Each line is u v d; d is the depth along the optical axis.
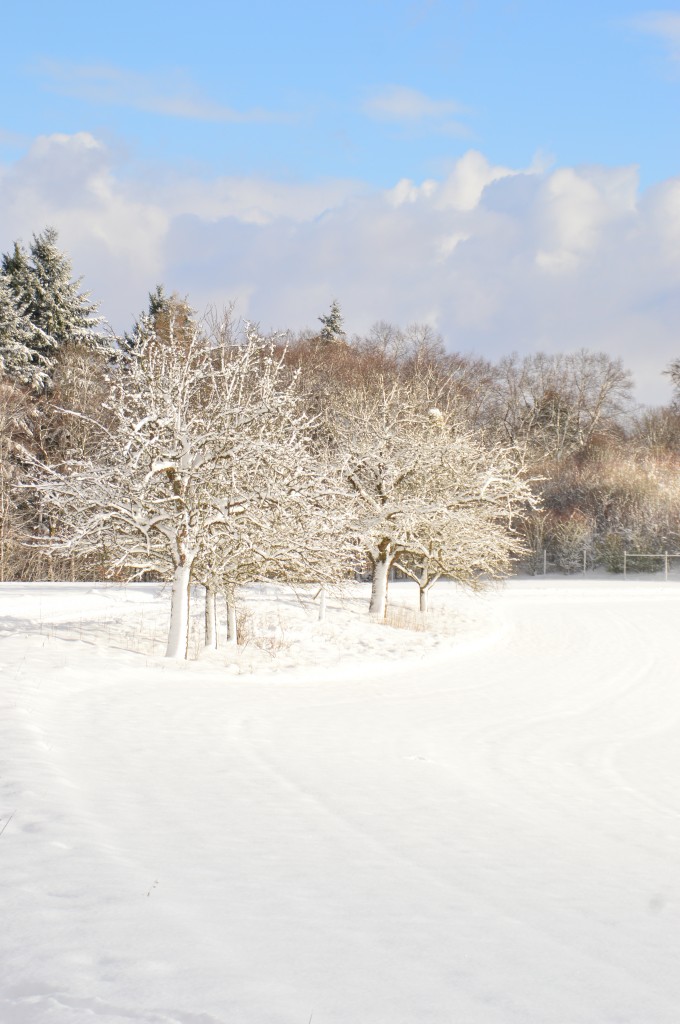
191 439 21.73
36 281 67.31
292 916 5.52
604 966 5.17
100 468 21.45
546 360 96.94
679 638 37.94
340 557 24.95
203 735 13.44
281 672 23.47
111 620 27.38
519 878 7.38
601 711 23.47
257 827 8.20
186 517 21.28
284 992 4.28
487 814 10.38
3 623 23.91
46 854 6.37
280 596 35.72
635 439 94.81
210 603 25.08
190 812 8.52
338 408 39.03
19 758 9.69
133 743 12.08
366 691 22.47
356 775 11.88
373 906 5.93
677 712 24.39
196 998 4.11
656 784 14.91
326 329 90.81
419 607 38.94
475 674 27.56
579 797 12.72
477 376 85.88
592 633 38.03
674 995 4.79
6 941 4.70
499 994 4.54
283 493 21.78
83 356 59.75
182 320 35.91
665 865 8.76
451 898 6.38
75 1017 3.76
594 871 8.05
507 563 37.75
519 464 38.00
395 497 34.38
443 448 35.22
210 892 5.88
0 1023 3.71
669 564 62.25
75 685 16.19
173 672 20.00
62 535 21.73
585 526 64.75
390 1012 4.17
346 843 7.96
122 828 7.55
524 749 16.94
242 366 23.11
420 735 16.77
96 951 4.61
